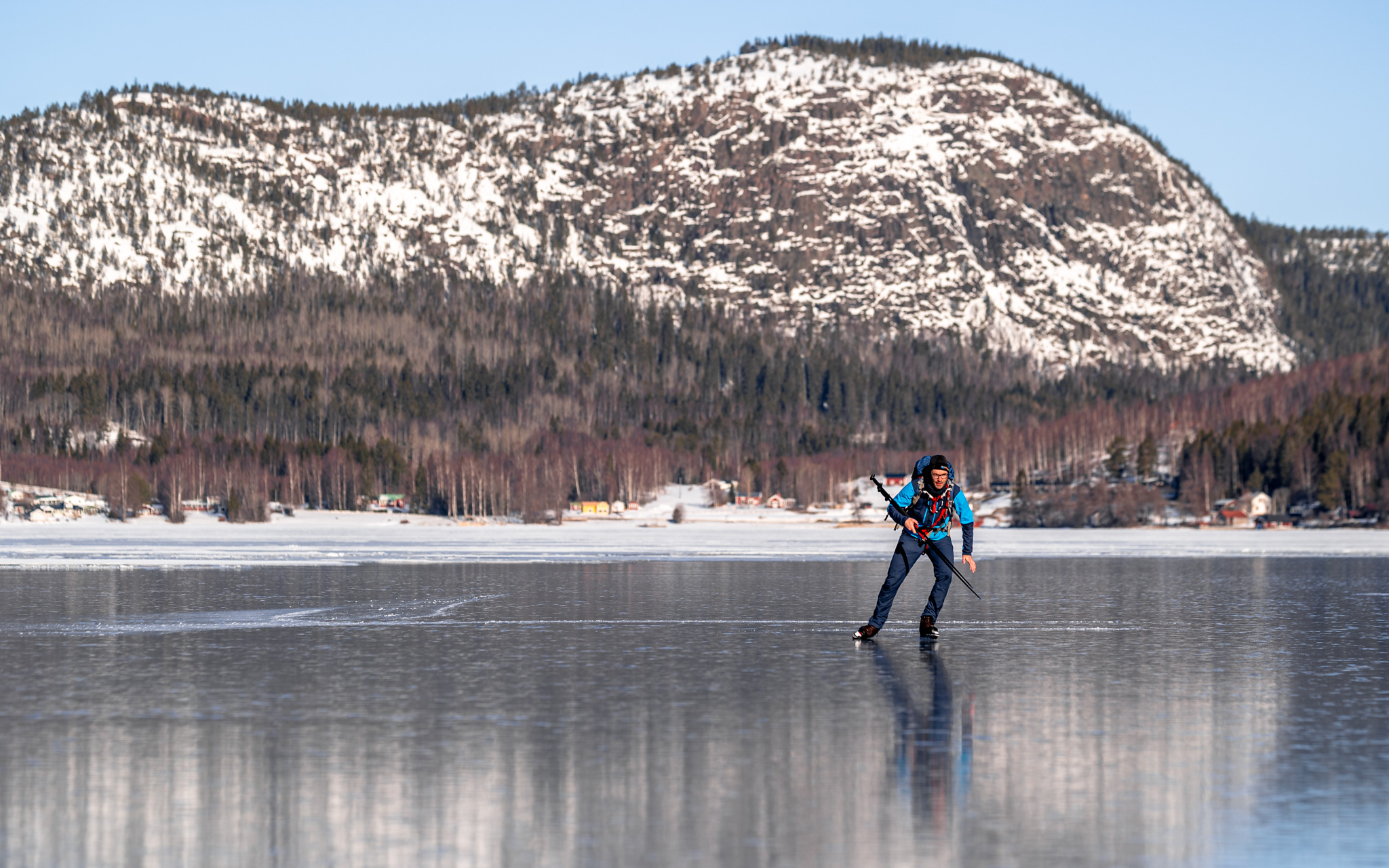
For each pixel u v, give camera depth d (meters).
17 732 29.33
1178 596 73.88
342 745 27.86
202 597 71.81
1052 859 19.34
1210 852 19.72
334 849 19.95
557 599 70.25
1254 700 34.09
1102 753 27.06
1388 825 21.30
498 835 20.72
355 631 52.34
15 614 60.34
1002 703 33.62
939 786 24.12
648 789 23.89
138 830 21.03
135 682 37.16
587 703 33.50
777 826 21.27
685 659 42.75
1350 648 46.19
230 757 26.67
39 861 19.36
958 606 66.25
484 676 38.56
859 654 44.22
